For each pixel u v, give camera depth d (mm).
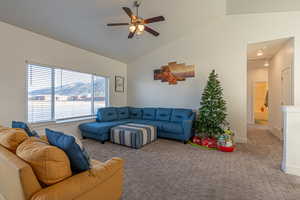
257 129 5465
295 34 3311
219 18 3992
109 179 1426
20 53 2896
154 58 5145
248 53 4652
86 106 4375
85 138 4062
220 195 1764
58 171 1084
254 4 3295
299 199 1695
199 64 4355
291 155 2230
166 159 2775
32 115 3146
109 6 2824
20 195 1008
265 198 1711
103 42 4035
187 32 4391
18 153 1183
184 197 1729
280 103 4145
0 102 2660
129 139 3385
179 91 4715
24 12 2539
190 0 3182
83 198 1157
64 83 3785
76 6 2654
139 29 2725
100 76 4801
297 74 3273
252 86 6629
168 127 3875
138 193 1798
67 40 3584
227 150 3148
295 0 3002
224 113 3729
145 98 5383
